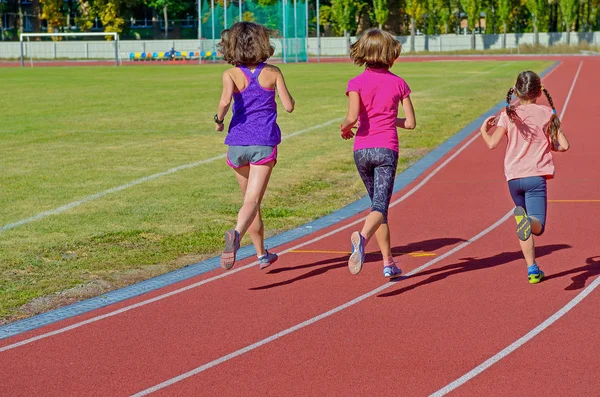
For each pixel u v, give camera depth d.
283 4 62.44
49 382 5.07
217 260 8.00
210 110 23.58
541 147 6.74
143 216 9.91
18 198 11.01
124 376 5.13
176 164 13.84
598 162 13.51
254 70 6.84
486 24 84.62
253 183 6.86
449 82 34.50
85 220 9.71
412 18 81.12
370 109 6.64
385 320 6.09
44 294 6.98
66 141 16.95
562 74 38.88
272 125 6.88
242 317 6.25
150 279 7.37
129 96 29.25
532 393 4.70
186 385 4.96
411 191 11.58
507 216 9.75
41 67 60.47
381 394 4.74
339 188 11.77
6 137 17.66
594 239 8.45
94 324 6.16
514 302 6.45
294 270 7.60
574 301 6.43
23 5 94.69
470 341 5.59
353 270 6.28
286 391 4.82
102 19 84.81
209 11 67.00
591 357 5.24
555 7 86.69
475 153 15.07
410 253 8.16
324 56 79.12
